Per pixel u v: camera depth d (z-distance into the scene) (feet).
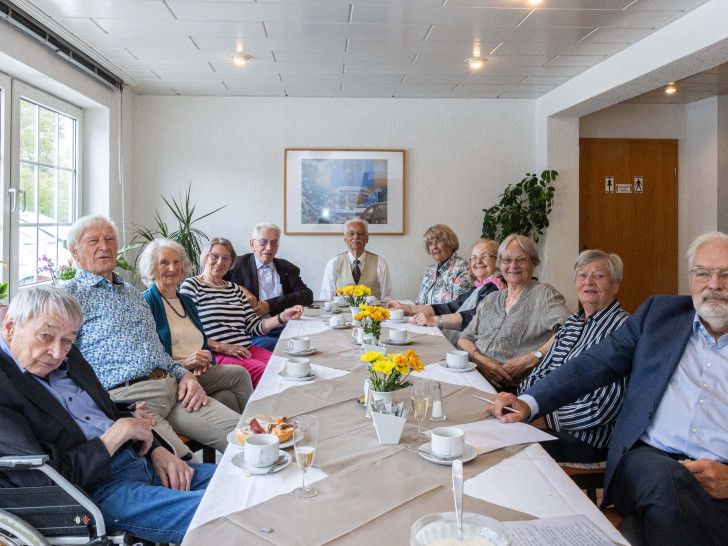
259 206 18.11
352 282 15.21
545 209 17.39
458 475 3.02
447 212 18.42
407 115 18.19
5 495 4.27
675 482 4.40
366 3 10.73
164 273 8.97
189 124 17.84
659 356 5.28
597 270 6.83
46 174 13.83
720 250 5.00
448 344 8.98
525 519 3.30
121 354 7.20
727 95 18.19
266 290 14.69
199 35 12.42
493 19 11.53
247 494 3.61
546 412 5.46
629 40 12.76
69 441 4.88
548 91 17.29
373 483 3.77
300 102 17.98
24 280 12.74
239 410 9.03
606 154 19.26
